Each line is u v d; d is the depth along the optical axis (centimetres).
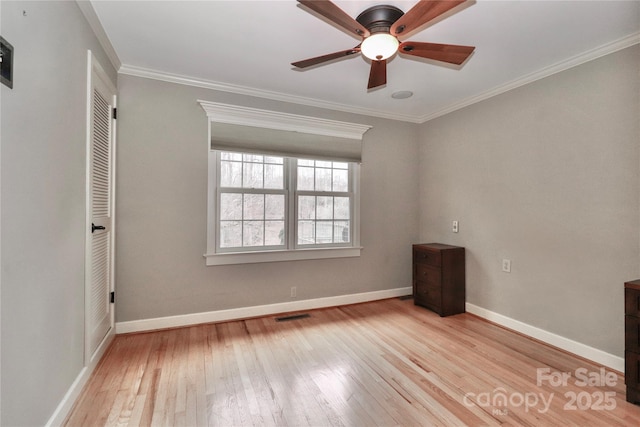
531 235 262
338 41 214
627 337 176
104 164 223
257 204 313
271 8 177
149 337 255
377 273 367
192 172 280
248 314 303
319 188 343
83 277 182
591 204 222
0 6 104
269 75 268
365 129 353
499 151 289
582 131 227
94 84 195
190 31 202
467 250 323
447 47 172
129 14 183
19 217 117
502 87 284
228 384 190
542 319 253
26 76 120
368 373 203
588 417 162
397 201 378
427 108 351
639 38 197
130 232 259
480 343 249
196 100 280
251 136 300
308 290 330
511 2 170
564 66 237
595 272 220
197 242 282
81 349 180
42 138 133
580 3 171
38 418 131
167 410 165
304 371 205
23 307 120
